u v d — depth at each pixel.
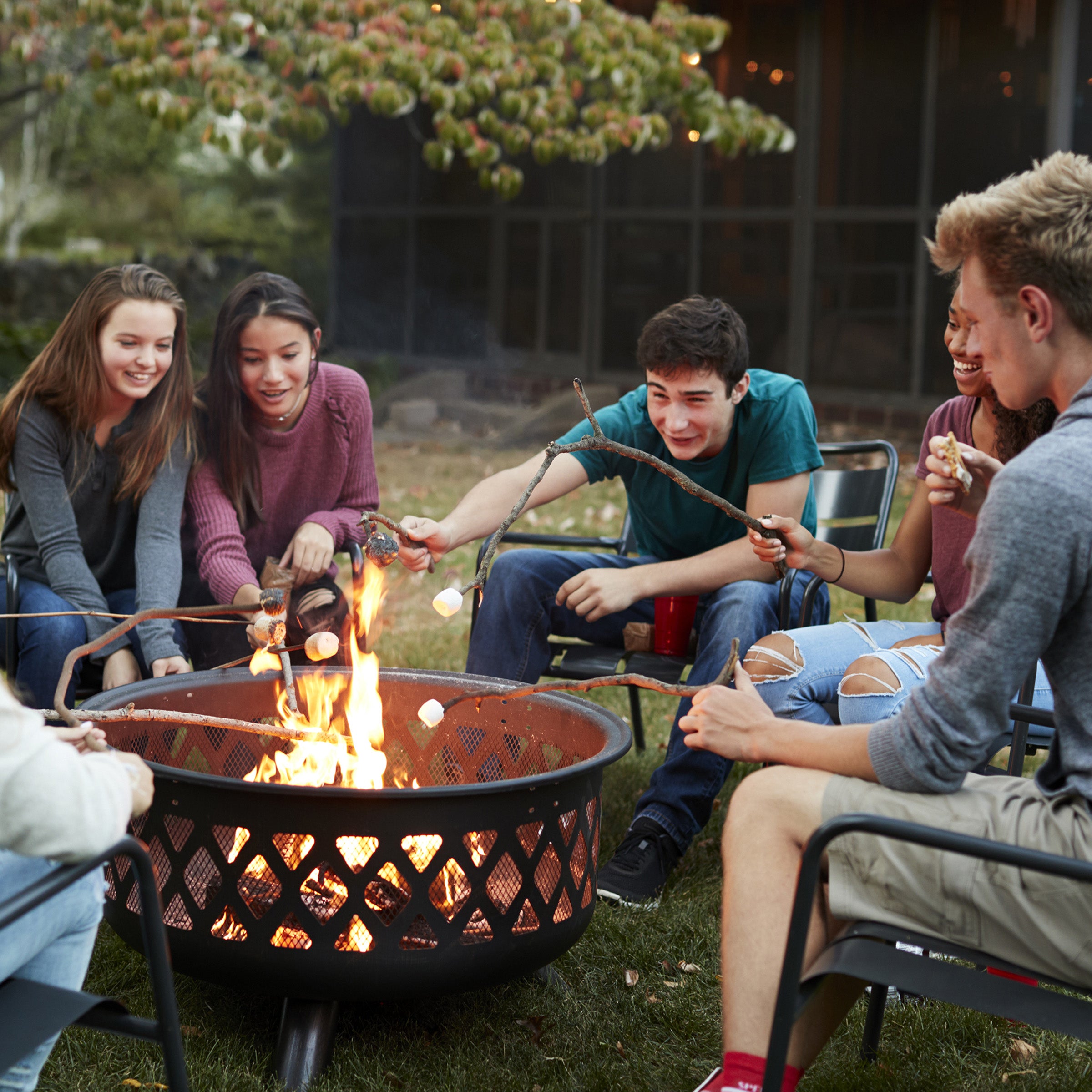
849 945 1.67
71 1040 2.21
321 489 3.37
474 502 3.14
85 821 1.41
